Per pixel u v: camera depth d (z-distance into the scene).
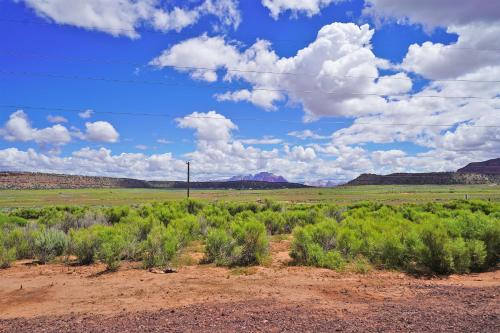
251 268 13.42
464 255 12.31
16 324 7.65
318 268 13.44
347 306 8.36
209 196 131.12
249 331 6.76
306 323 7.15
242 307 8.39
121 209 31.53
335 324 7.06
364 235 16.77
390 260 13.45
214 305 8.65
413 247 12.90
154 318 7.70
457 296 9.05
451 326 6.82
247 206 36.88
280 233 23.86
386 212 28.75
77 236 15.80
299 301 8.90
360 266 12.98
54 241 15.77
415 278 11.64
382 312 7.78
